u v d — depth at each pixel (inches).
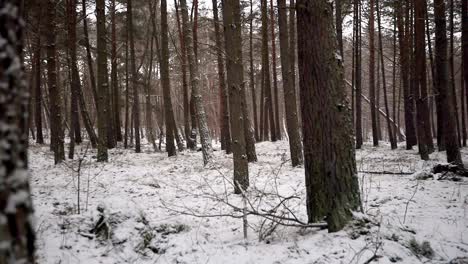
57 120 540.1
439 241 210.2
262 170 482.3
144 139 1311.5
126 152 764.6
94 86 802.2
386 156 659.4
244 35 1064.2
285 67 521.7
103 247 217.6
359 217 208.8
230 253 202.5
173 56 1200.2
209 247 216.1
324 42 215.9
